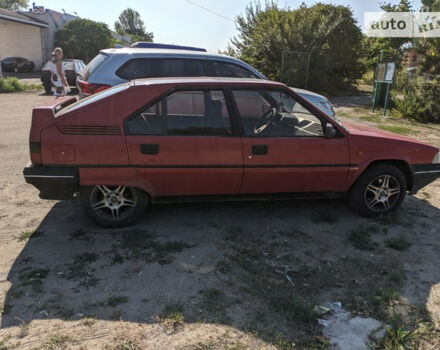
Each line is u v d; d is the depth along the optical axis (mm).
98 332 2602
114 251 3662
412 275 3463
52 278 3193
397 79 14758
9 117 10969
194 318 2781
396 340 2643
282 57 18297
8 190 5234
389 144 4461
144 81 4129
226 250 3756
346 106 15633
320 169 4297
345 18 21297
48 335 2557
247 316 2832
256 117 4188
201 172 4031
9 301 2885
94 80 6551
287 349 2539
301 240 4055
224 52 21672
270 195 4375
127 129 3850
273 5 21094
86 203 4000
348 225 4430
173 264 3471
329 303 3047
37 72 36406
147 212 4598
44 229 4102
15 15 35562
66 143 3748
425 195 5562
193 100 4016
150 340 2555
